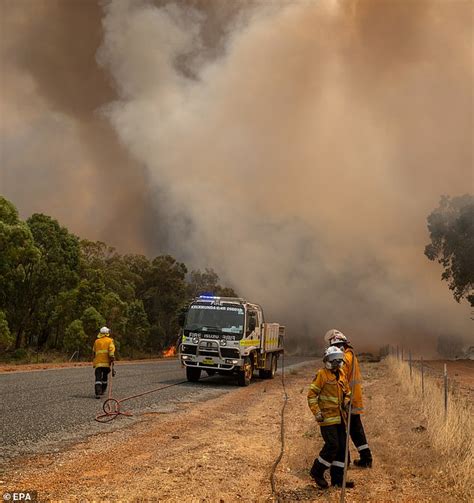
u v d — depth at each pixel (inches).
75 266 1830.7
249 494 245.8
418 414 473.7
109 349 557.0
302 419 479.8
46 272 1712.6
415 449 335.3
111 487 245.9
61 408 472.4
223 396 653.3
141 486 248.7
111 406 500.4
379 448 340.8
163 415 470.6
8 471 266.7
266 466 300.8
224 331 792.3
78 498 227.9
